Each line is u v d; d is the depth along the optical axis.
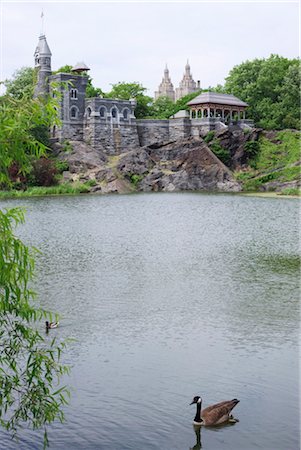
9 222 18.22
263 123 170.75
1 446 23.69
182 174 150.25
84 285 48.59
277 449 23.86
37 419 20.14
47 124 18.92
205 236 74.69
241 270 54.75
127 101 163.25
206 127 163.88
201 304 43.28
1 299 18.77
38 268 54.91
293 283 49.62
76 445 23.98
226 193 139.00
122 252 63.56
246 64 183.38
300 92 168.12
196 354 33.22
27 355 31.17
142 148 156.38
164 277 51.84
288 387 29.06
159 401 27.61
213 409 25.91
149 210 102.81
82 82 158.62
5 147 17.94
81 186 136.62
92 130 157.25
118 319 39.44
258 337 36.06
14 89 146.25
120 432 24.89
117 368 31.09
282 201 118.19
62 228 80.69
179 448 23.97
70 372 30.39
